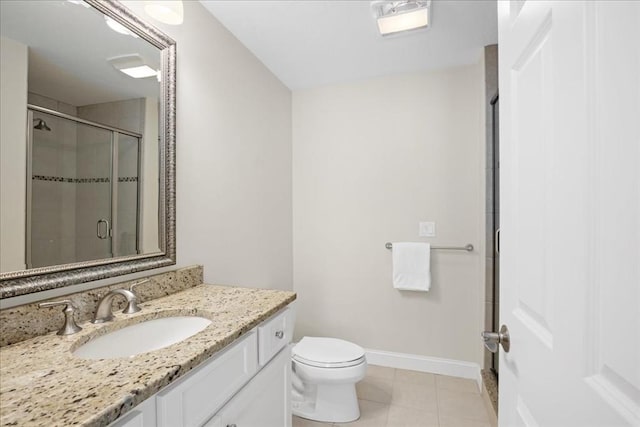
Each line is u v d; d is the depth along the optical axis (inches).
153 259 51.4
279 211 96.9
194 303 47.8
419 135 93.1
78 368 27.8
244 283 77.7
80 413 21.4
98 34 44.0
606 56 16.0
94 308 41.0
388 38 75.6
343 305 100.8
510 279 29.6
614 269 15.4
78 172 41.4
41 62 37.8
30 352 31.0
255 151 83.4
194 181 61.0
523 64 26.8
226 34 71.2
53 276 37.8
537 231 23.9
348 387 71.0
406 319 94.5
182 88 58.3
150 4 47.0
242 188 77.2
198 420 31.6
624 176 14.8
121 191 46.8
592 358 17.0
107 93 45.0
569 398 19.0
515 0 28.9
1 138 34.0
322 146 103.0
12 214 34.7
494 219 79.4
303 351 71.8
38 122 37.3
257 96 84.7
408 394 80.4
